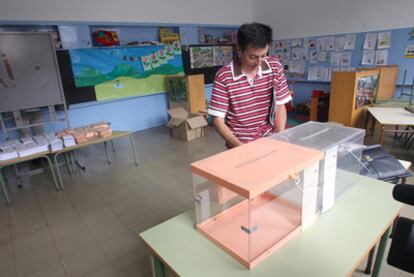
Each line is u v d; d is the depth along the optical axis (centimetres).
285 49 586
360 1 458
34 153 270
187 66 534
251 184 79
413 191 92
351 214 105
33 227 230
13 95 338
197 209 102
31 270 183
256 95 146
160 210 243
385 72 401
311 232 96
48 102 363
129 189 285
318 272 80
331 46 512
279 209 102
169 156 370
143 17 471
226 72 139
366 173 168
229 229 98
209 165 93
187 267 84
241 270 82
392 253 100
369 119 378
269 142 111
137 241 204
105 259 188
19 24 368
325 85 539
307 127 135
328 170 102
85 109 443
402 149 332
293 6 549
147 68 483
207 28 573
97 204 260
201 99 484
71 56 402
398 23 427
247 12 621
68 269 182
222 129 145
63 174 333
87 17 417
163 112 535
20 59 336
